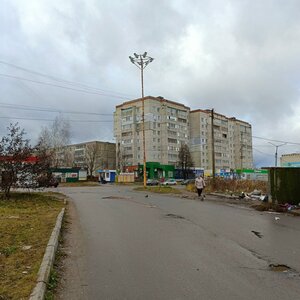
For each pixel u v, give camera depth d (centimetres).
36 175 1981
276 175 1831
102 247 841
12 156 1856
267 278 600
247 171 8019
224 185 3156
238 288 547
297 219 1398
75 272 639
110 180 7612
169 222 1252
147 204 1980
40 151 2125
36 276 554
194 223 1238
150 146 9256
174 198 2472
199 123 10350
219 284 567
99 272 638
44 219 1180
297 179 1819
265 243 900
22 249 739
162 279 594
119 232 1041
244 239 952
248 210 1719
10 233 910
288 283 573
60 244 866
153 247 841
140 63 3969
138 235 994
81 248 831
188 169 9619
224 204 2016
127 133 9600
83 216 1408
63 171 6806
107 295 520
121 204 1955
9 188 1870
